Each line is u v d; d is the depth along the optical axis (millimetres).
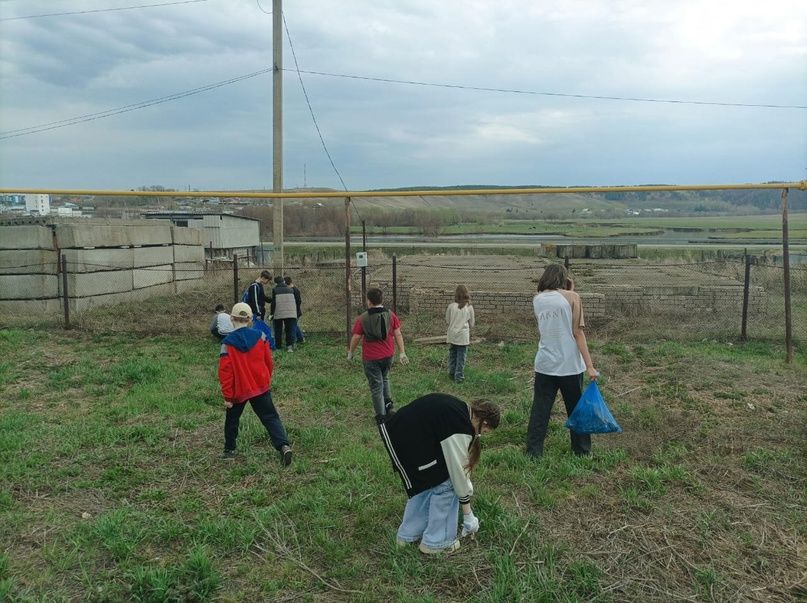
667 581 4027
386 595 3912
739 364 9688
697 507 4977
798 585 4000
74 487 5371
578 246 26156
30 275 14547
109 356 10664
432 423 4180
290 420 7238
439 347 11227
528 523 4578
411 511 4352
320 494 5145
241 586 3990
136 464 5898
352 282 15328
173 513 4926
